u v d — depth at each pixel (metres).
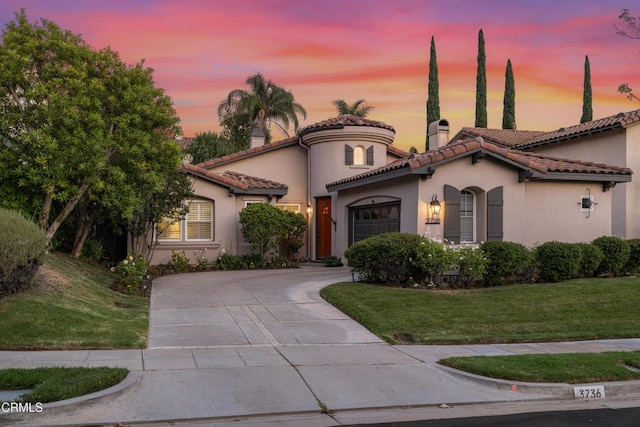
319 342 9.27
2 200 13.01
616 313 11.43
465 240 15.78
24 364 7.11
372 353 8.62
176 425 5.63
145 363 7.55
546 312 11.33
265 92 42.50
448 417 6.10
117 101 13.70
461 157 15.11
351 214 19.98
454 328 10.24
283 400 6.37
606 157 19.47
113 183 13.77
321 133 21.31
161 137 14.91
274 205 21.11
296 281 15.48
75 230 16.48
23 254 9.38
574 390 6.99
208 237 20.05
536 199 16.70
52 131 12.51
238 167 22.83
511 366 7.65
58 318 9.06
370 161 21.41
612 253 15.20
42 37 13.37
